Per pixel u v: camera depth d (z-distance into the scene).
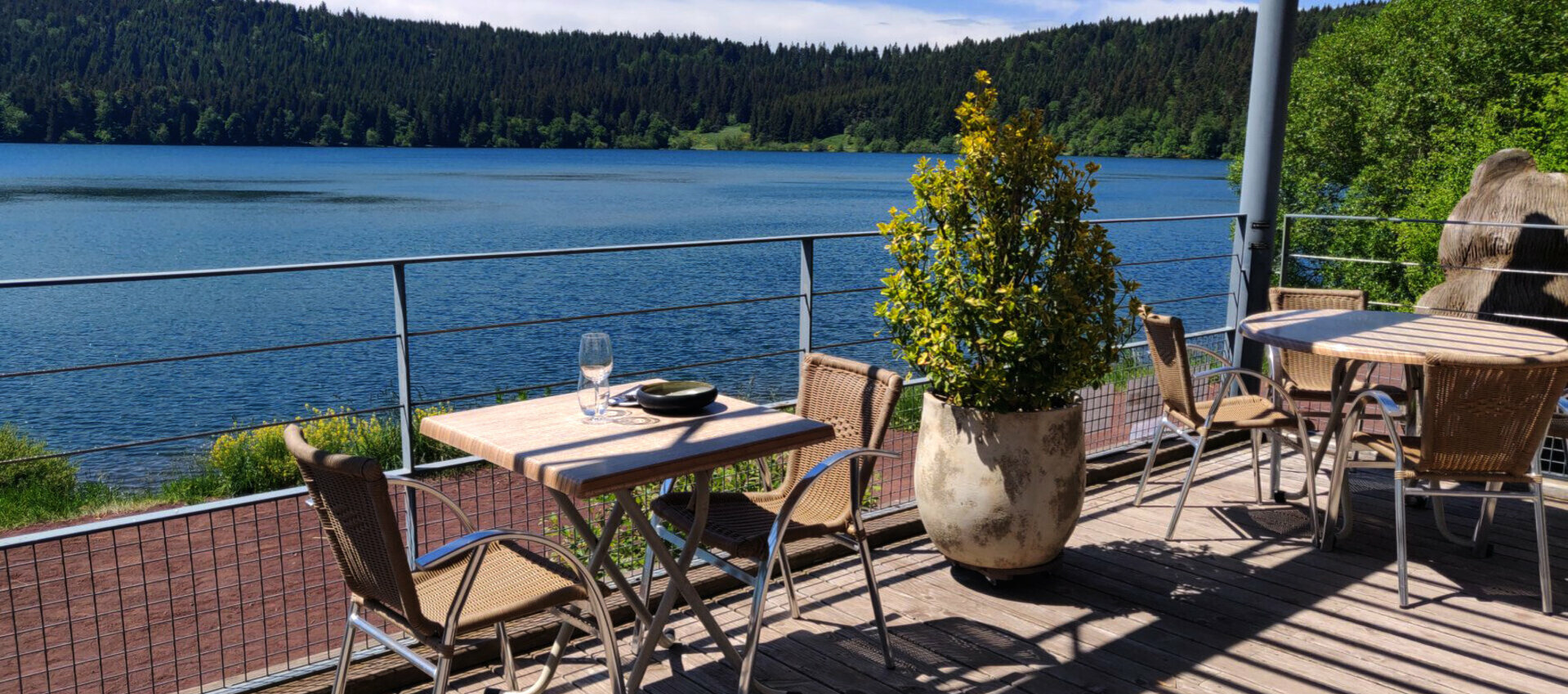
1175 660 3.12
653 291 35.66
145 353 28.08
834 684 3.00
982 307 3.35
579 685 3.03
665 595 2.77
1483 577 3.77
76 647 4.87
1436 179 30.47
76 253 48.56
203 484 9.82
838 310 31.53
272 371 25.11
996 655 3.17
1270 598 3.59
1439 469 3.52
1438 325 4.20
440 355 26.19
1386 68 34.25
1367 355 3.59
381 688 2.99
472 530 2.79
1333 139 35.34
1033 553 3.52
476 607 2.39
